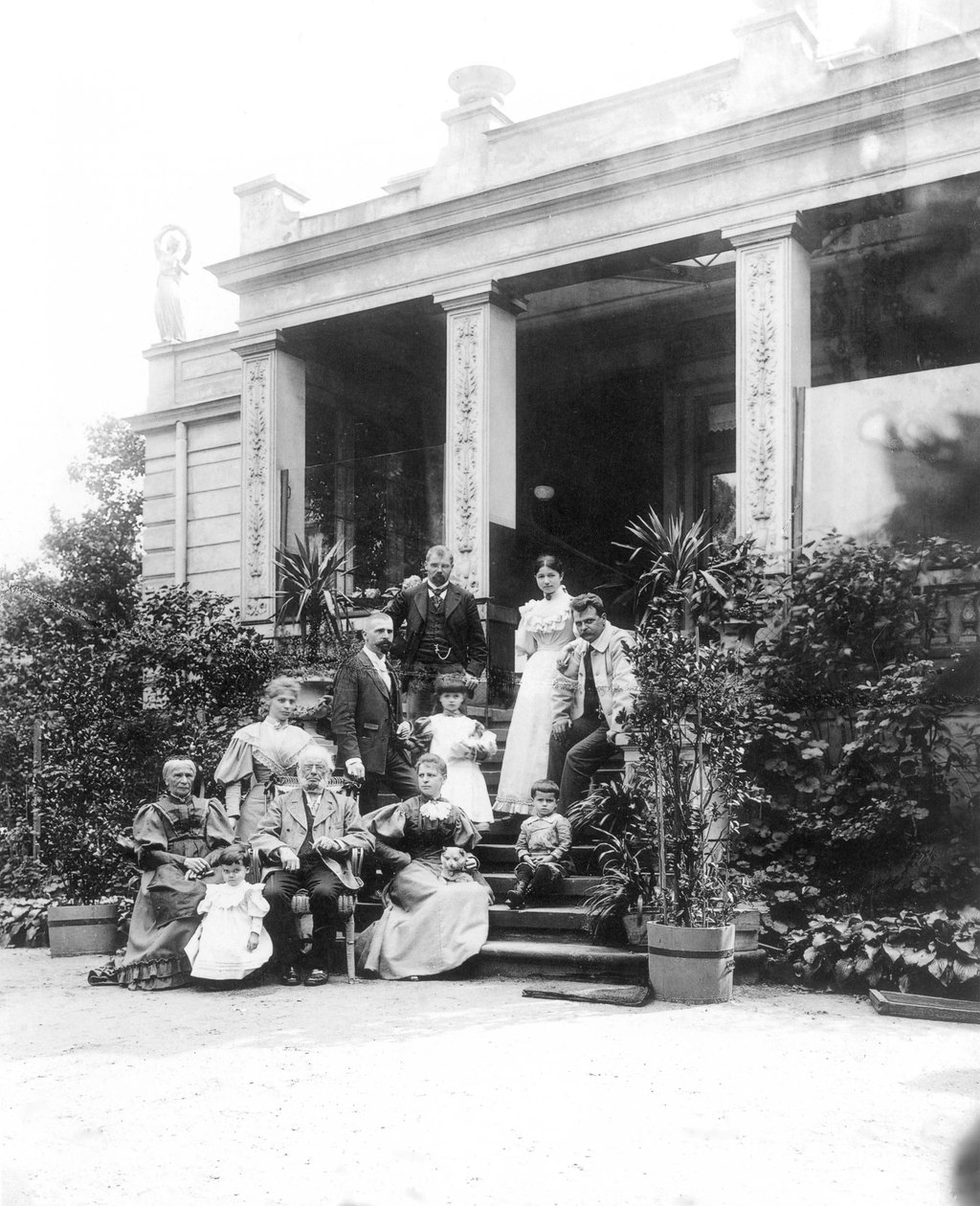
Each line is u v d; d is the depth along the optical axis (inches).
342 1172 122.5
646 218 395.5
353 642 411.5
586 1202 112.1
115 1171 124.6
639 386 527.8
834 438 326.6
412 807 270.8
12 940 336.5
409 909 261.3
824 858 283.7
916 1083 158.6
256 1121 142.8
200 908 250.2
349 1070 167.5
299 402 495.2
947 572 290.7
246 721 371.2
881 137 341.1
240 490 502.9
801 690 300.7
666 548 339.0
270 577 475.8
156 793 353.1
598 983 242.5
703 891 231.6
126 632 378.6
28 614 390.0
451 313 437.1
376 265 457.4
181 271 574.2
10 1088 160.6
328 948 258.8
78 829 335.6
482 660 336.2
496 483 428.1
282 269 477.1
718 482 509.4
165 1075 167.3
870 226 350.3
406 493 492.4
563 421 542.6
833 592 297.7
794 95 362.3
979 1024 204.2
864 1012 215.8
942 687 276.4
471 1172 121.4
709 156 378.6
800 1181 117.3
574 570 528.1
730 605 319.3
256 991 244.2
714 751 240.5
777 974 247.4
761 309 366.9
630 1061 171.6
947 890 267.6
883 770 277.9
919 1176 118.5
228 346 548.4
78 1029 203.3
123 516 593.9
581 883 270.4
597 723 297.7
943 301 315.3
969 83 323.0
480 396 428.1
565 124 415.5
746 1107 146.0
